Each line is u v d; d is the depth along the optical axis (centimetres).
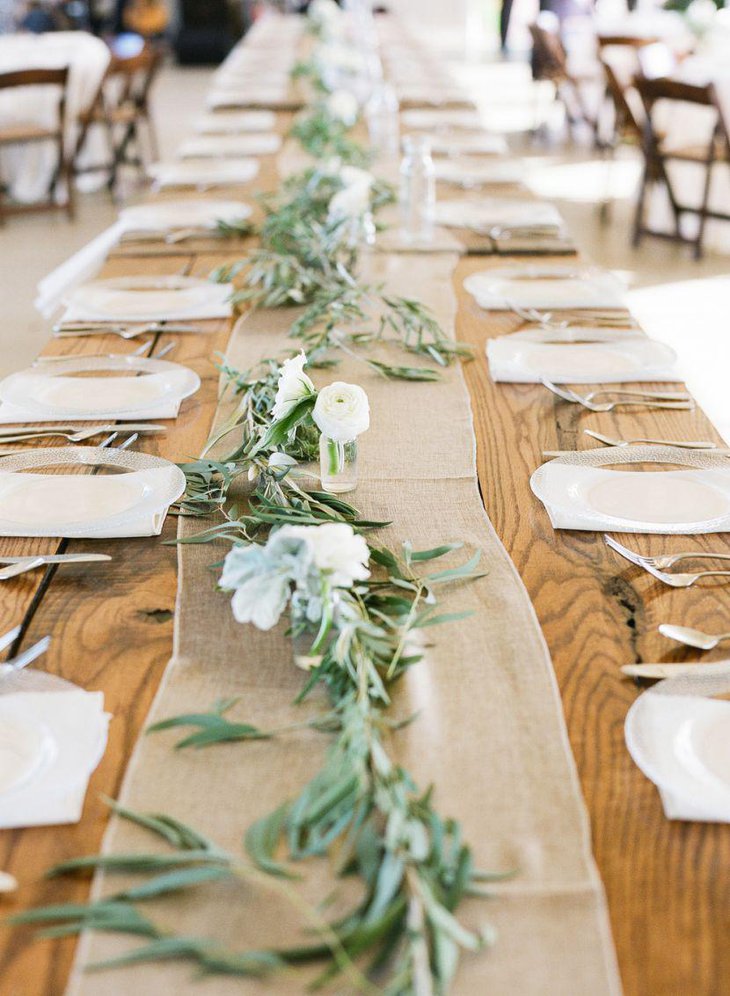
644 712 88
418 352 178
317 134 332
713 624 104
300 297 197
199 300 200
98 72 599
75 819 79
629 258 490
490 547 116
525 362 171
